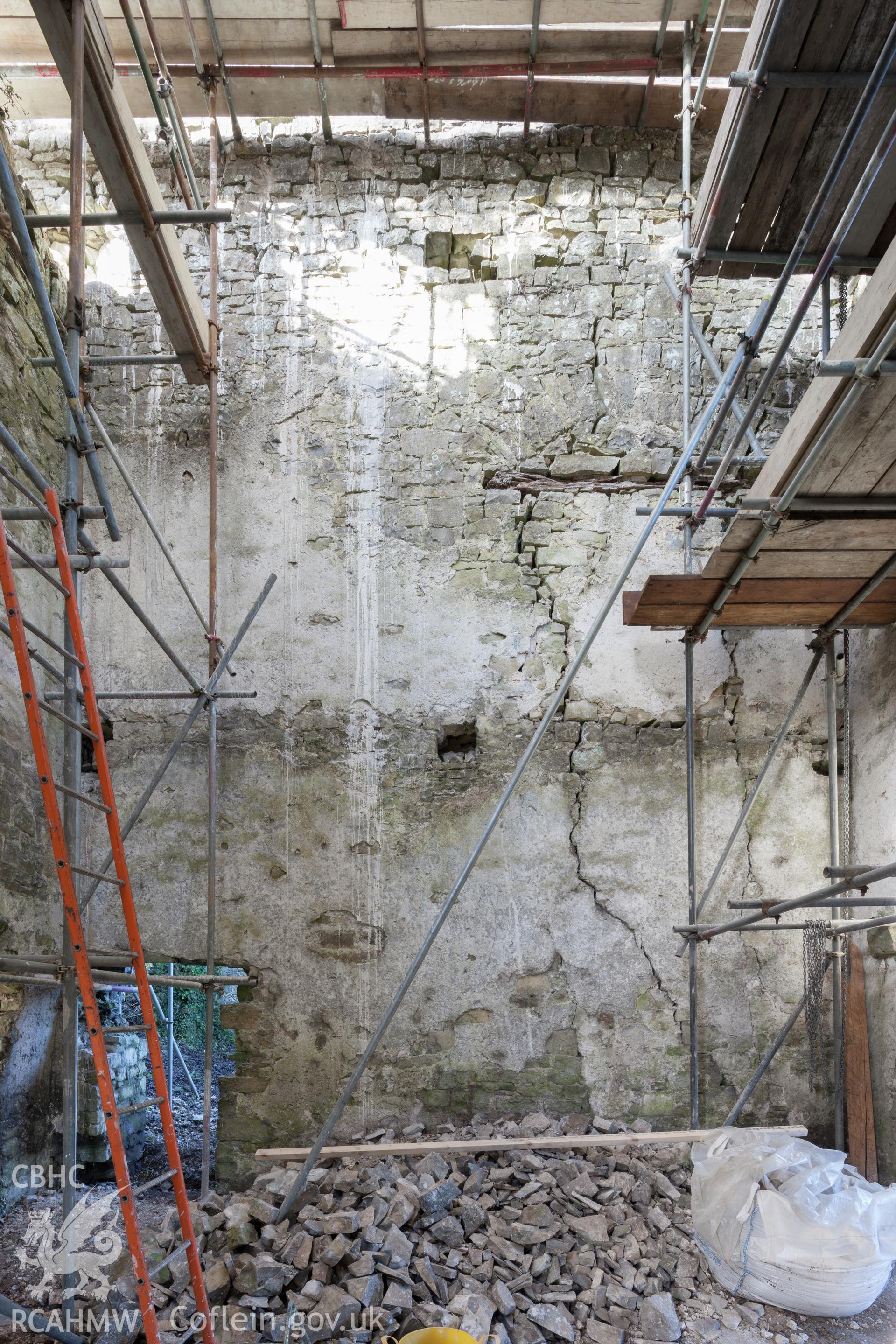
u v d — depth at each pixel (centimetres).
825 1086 440
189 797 455
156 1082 268
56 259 497
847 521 339
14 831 398
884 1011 418
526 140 517
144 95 494
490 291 505
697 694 473
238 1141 429
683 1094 437
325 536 480
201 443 486
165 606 472
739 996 448
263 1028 438
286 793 458
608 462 491
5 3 429
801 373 497
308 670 468
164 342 494
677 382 498
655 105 506
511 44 465
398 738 465
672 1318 312
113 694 402
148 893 448
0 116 388
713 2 442
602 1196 370
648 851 457
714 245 425
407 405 494
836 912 453
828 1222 327
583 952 448
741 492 486
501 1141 399
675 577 382
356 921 447
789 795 465
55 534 264
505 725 467
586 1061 439
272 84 487
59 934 435
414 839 455
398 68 473
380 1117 430
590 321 504
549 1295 321
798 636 480
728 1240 338
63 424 468
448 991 443
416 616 475
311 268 504
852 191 382
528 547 484
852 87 344
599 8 444
